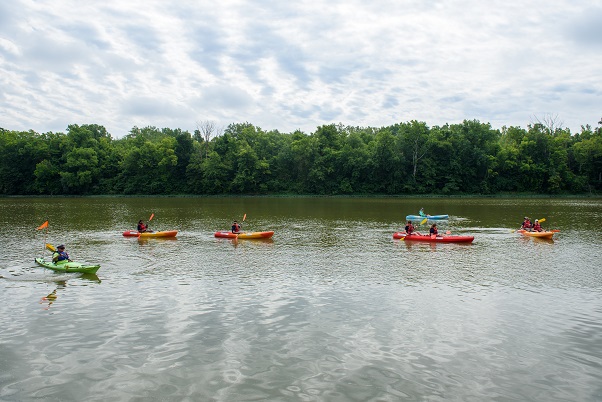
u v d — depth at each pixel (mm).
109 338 11906
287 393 9188
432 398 9070
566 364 10586
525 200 77562
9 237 29797
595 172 99188
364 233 32406
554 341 11914
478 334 12359
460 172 93188
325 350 11219
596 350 11359
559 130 113312
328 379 9773
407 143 96125
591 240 28953
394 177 93938
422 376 9961
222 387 9422
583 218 43344
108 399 9000
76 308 14328
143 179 97250
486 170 93062
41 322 13070
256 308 14383
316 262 21812
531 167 93875
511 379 9883
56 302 14969
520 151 97000
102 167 97875
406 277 18734
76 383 9602
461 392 9312
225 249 25500
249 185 95438
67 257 20500
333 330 12547
